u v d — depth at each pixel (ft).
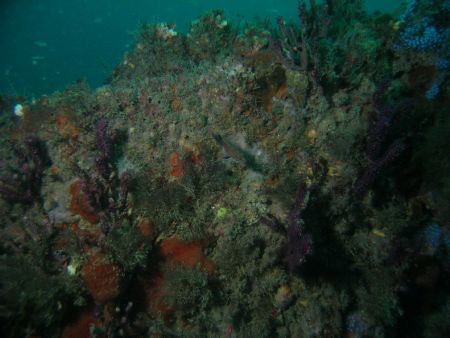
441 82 2.31
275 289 2.09
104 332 1.94
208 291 2.03
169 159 2.33
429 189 2.27
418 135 2.26
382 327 2.07
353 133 2.05
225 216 2.16
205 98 2.38
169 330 2.04
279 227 2.06
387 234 2.19
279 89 2.35
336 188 2.10
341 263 2.18
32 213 2.32
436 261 2.21
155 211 2.15
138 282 2.11
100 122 2.25
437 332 2.29
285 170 2.18
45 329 1.93
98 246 2.08
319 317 2.05
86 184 2.10
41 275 2.01
